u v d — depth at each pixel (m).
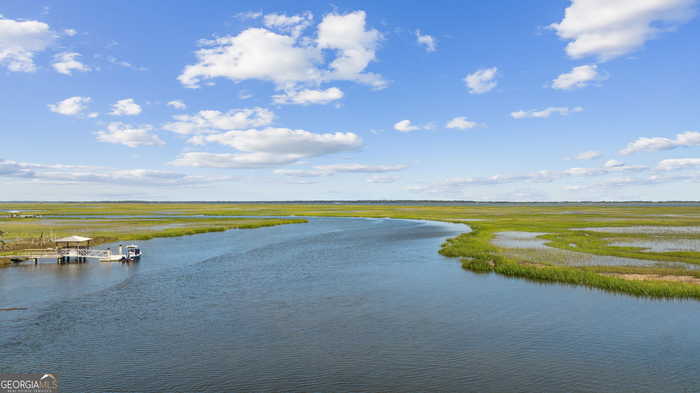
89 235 77.56
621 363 19.84
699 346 21.72
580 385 17.81
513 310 28.41
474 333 24.06
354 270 43.09
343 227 105.81
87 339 23.27
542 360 20.30
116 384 18.08
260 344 22.52
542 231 81.50
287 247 62.56
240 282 37.62
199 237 78.75
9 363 20.16
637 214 154.25
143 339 23.27
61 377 18.72
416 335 23.80
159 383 18.16
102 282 38.06
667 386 17.62
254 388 17.72
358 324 25.77
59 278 40.19
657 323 25.38
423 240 71.94
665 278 36.09
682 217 129.88
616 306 29.02
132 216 157.62
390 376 18.77
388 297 32.03
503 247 57.25
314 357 20.84
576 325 25.25
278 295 32.81
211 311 28.58
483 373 18.98
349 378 18.59
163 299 31.75
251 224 107.44
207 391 17.47
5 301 31.28
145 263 48.50
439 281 37.50
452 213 174.88
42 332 24.39
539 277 38.03
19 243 63.19
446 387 17.73
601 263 43.78
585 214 157.12
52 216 154.62
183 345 22.39
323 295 32.78
